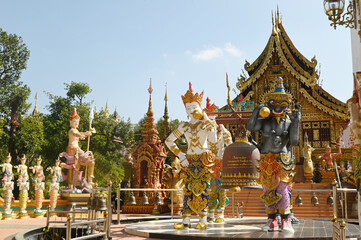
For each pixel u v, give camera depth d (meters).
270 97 9.19
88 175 18.67
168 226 10.68
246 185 9.47
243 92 41.09
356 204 19.88
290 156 9.21
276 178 8.96
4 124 31.95
